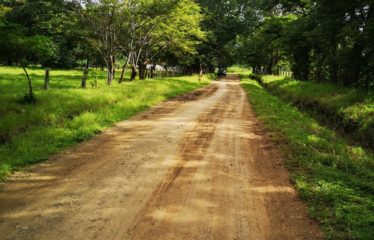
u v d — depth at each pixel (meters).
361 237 4.86
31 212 5.48
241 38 63.56
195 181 7.00
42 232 4.87
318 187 6.70
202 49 52.28
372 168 8.55
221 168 7.88
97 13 23.52
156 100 19.42
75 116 12.51
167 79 35.16
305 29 28.69
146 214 5.49
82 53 52.34
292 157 8.75
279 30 37.19
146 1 23.89
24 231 4.89
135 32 26.50
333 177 7.32
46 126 11.00
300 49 31.09
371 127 11.77
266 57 58.06
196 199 6.12
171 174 7.37
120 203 5.87
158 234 4.89
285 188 6.77
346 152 9.77
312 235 5.02
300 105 20.39
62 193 6.24
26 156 8.07
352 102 15.29
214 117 14.84
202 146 9.74
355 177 7.44
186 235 4.89
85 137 10.19
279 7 40.75
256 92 28.62
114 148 9.25
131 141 10.03
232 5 56.78
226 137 11.01
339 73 24.25
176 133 11.30
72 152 8.78
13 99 14.05
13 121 10.55
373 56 19.25
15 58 14.11
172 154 8.84
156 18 25.44
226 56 63.91
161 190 6.48
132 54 29.44
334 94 18.39
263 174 7.56
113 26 24.59
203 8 53.19
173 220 5.32
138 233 4.91
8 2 23.44
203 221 5.32
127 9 23.91
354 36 18.36
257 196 6.36
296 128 12.35
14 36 12.95
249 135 11.45
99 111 13.79
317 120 16.14
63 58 56.88
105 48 24.41
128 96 19.00
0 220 5.20
